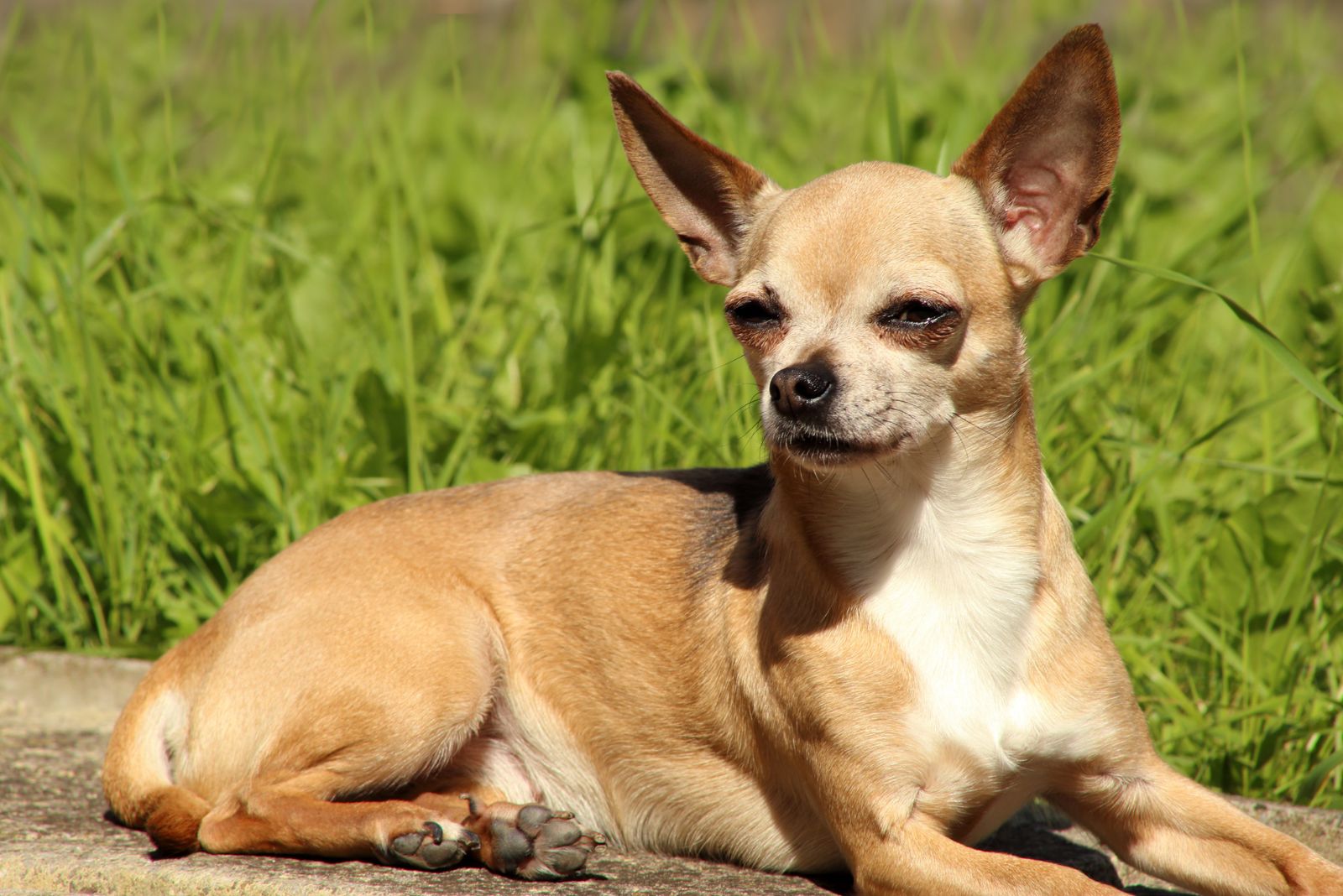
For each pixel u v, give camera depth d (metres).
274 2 18.03
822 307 6.61
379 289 11.72
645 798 7.38
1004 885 6.09
